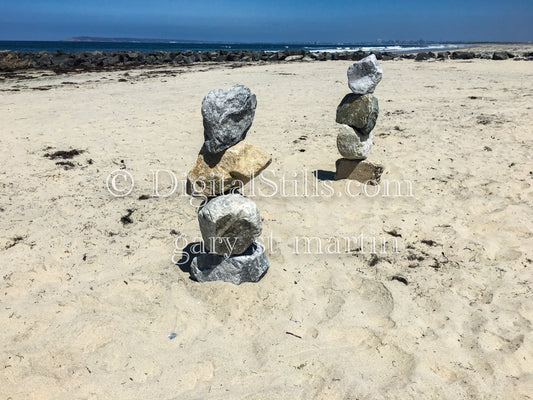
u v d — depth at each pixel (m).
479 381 2.45
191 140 7.11
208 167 3.11
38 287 3.30
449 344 2.73
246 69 17.58
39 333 2.80
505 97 10.05
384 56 23.17
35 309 3.02
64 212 4.54
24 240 3.95
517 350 2.65
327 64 20.20
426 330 2.85
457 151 6.30
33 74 16.34
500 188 5.00
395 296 3.18
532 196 4.77
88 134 7.38
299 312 3.05
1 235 4.02
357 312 3.04
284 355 2.65
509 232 4.08
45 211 4.55
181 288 3.27
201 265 3.34
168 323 2.92
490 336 2.78
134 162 6.09
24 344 2.71
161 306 3.08
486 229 4.18
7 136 7.16
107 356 2.62
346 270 3.55
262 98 10.56
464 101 9.73
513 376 2.50
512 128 7.36
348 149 4.94
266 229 4.22
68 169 5.75
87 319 2.91
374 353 2.67
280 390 2.40
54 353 2.63
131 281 3.35
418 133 7.21
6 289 3.24
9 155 6.22
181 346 2.73
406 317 2.96
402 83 12.62
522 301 3.11
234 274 3.25
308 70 16.95
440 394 2.37
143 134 7.43
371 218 4.42
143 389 2.41
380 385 2.44
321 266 3.61
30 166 5.82
